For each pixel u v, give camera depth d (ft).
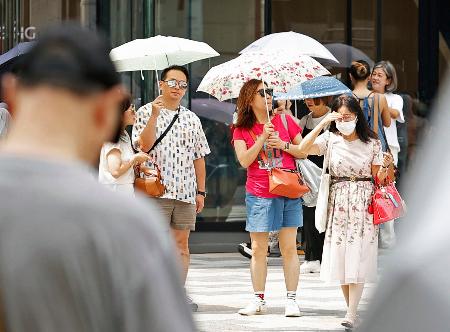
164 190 59.52
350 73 73.61
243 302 66.08
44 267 13.08
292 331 55.98
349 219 55.83
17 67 14.55
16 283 13.07
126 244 13.21
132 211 13.46
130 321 13.07
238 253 92.89
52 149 14.15
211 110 95.09
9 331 13.16
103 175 56.75
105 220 13.28
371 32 97.35
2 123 59.26
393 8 97.40
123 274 13.12
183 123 61.05
